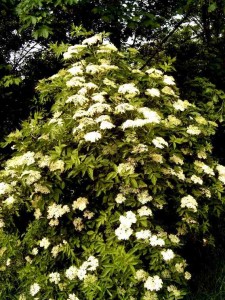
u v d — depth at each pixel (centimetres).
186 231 314
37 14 406
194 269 352
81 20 511
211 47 545
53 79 355
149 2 497
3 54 554
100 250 277
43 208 293
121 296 272
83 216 310
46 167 295
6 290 333
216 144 504
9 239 330
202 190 326
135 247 269
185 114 345
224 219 414
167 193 321
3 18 520
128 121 277
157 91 319
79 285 287
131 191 287
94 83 326
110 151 280
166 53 551
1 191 295
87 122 280
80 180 296
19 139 323
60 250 299
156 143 274
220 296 310
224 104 436
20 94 552
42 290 302
